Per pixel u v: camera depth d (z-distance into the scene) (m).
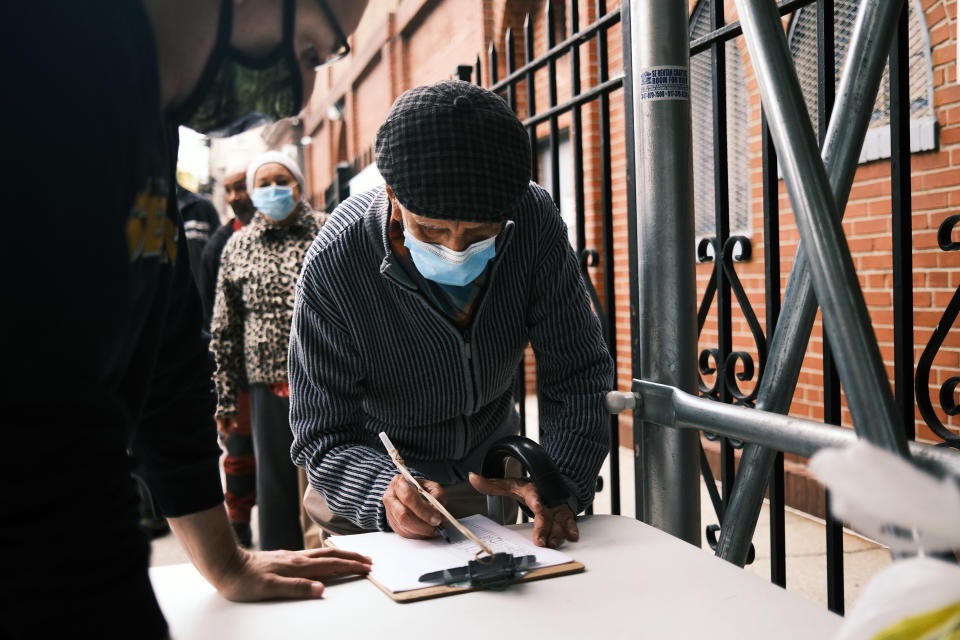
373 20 9.91
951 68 2.99
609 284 1.97
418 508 1.10
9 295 0.45
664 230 1.25
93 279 0.48
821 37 1.36
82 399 0.48
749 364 1.55
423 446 1.48
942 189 3.07
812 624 0.78
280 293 2.89
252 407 2.93
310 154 14.70
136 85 0.52
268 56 0.64
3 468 0.45
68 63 0.47
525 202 1.33
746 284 3.95
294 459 1.41
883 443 0.66
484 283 1.33
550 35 2.14
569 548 1.03
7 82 0.45
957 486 0.37
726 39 1.55
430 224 1.12
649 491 1.29
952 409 1.43
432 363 1.36
